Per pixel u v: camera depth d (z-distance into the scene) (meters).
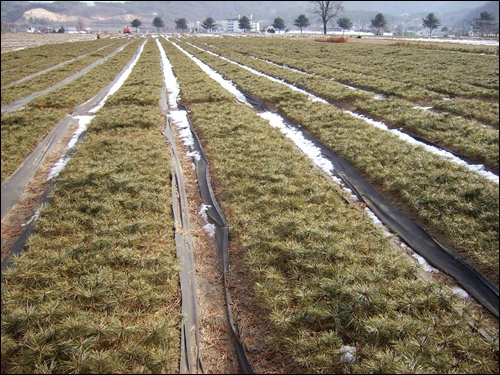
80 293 5.46
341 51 37.84
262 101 17.48
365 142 11.30
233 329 5.08
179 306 5.50
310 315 5.06
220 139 12.04
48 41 63.97
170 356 4.57
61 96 18.22
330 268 5.92
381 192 8.82
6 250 6.94
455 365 4.40
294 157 10.55
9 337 4.80
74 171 9.72
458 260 6.36
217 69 27.41
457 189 8.27
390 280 5.76
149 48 48.09
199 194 9.00
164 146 11.47
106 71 26.59
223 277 6.15
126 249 6.46
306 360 4.48
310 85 20.12
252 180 9.13
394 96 17.58
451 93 17.62
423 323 4.93
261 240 6.76
